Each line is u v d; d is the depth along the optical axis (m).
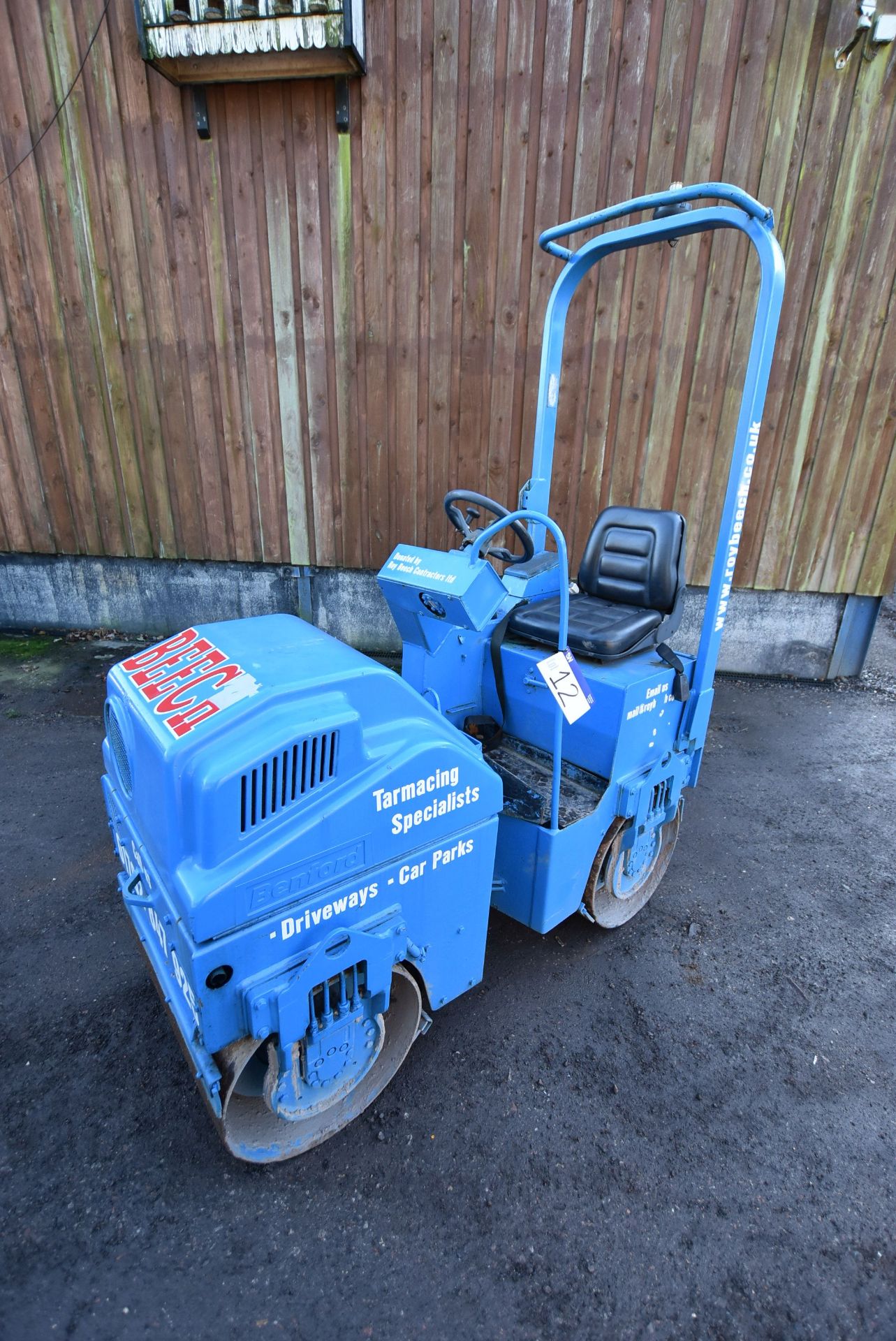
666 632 2.62
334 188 4.30
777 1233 1.67
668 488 4.75
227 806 1.36
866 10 3.66
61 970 2.38
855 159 4.02
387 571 2.46
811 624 5.04
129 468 5.16
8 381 5.03
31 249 4.68
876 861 3.17
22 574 5.56
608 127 4.06
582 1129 1.90
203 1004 1.42
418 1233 1.64
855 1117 1.97
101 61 4.20
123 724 1.68
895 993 2.43
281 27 3.71
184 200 4.45
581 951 2.56
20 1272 1.54
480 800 1.82
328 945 1.53
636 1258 1.61
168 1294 1.51
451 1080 2.03
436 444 4.76
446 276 4.40
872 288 4.25
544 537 2.86
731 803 3.60
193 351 4.79
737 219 2.07
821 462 4.62
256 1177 1.75
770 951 2.60
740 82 3.93
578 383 4.54
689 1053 2.15
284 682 1.51
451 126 4.11
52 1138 1.83
